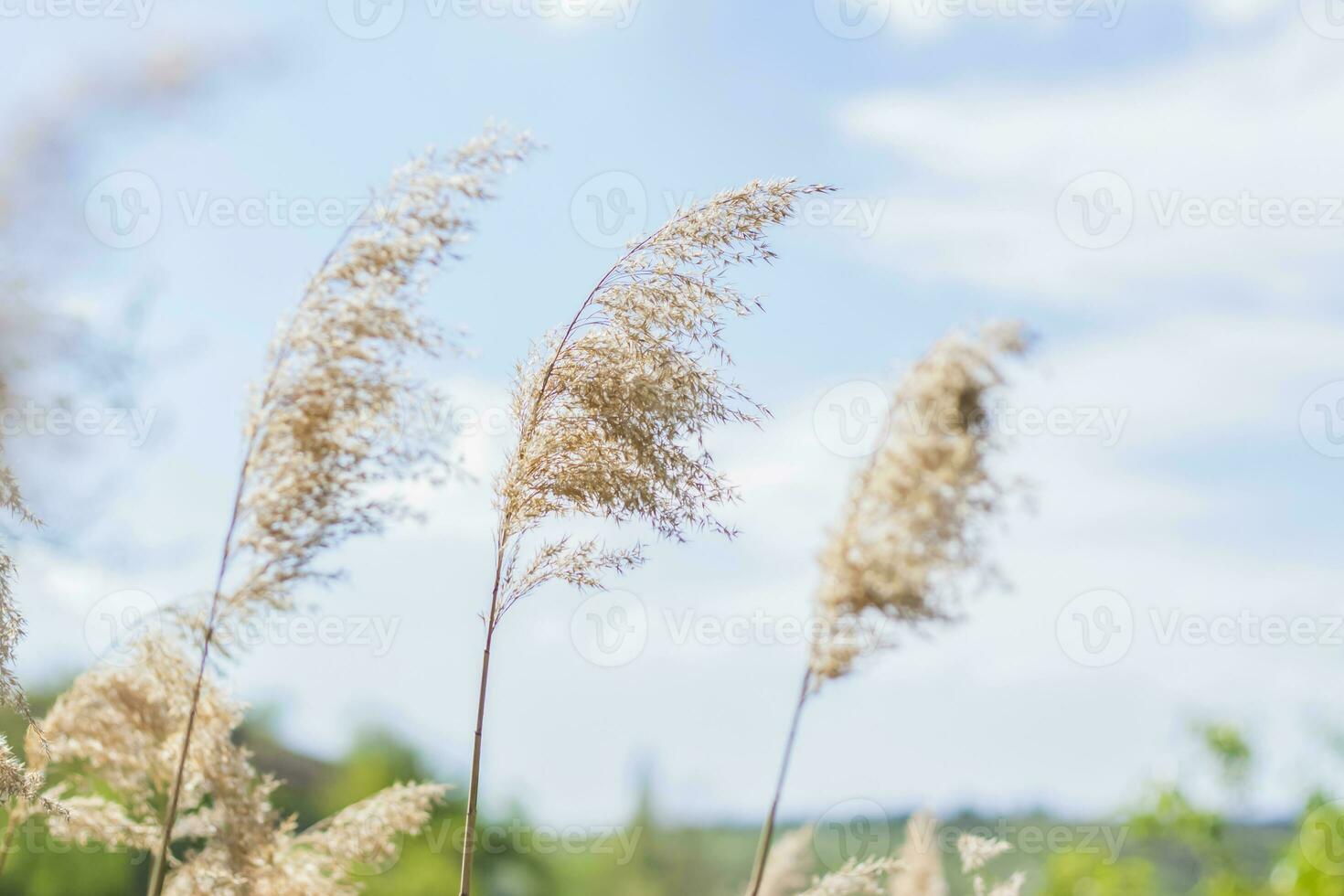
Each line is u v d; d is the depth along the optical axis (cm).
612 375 203
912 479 191
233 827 210
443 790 215
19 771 206
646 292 204
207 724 211
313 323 202
